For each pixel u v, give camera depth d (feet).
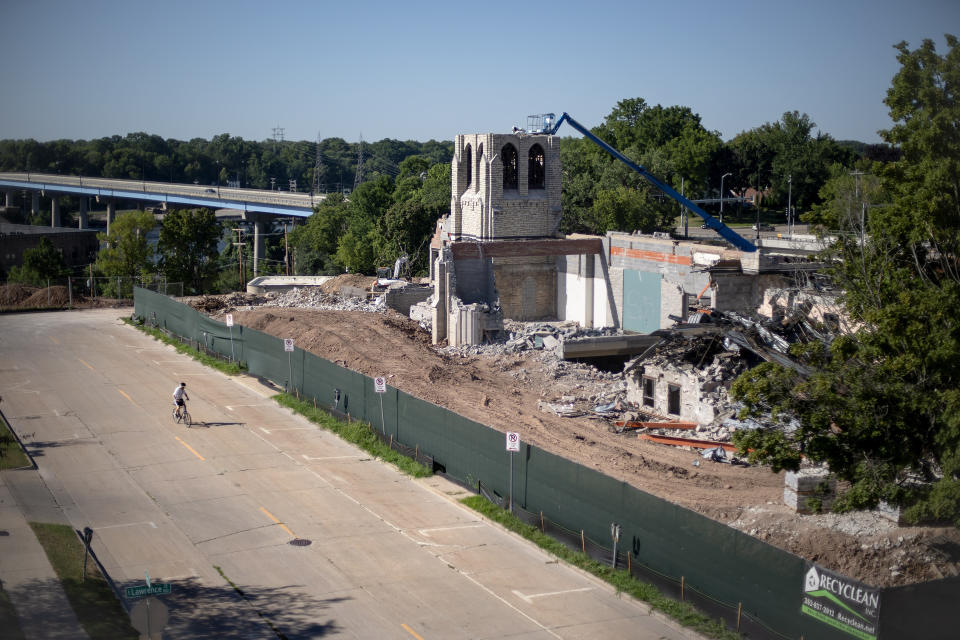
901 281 91.04
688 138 454.81
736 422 125.08
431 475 115.96
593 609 79.30
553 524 95.35
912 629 65.05
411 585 83.71
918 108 94.84
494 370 170.09
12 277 322.96
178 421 141.79
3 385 166.20
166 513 101.65
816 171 435.12
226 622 75.46
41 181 594.65
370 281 273.54
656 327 199.93
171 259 314.96
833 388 86.07
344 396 141.08
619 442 123.54
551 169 239.09
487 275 222.48
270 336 167.94
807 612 68.69
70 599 76.48
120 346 208.74
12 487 109.09
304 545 92.94
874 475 80.33
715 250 183.73
